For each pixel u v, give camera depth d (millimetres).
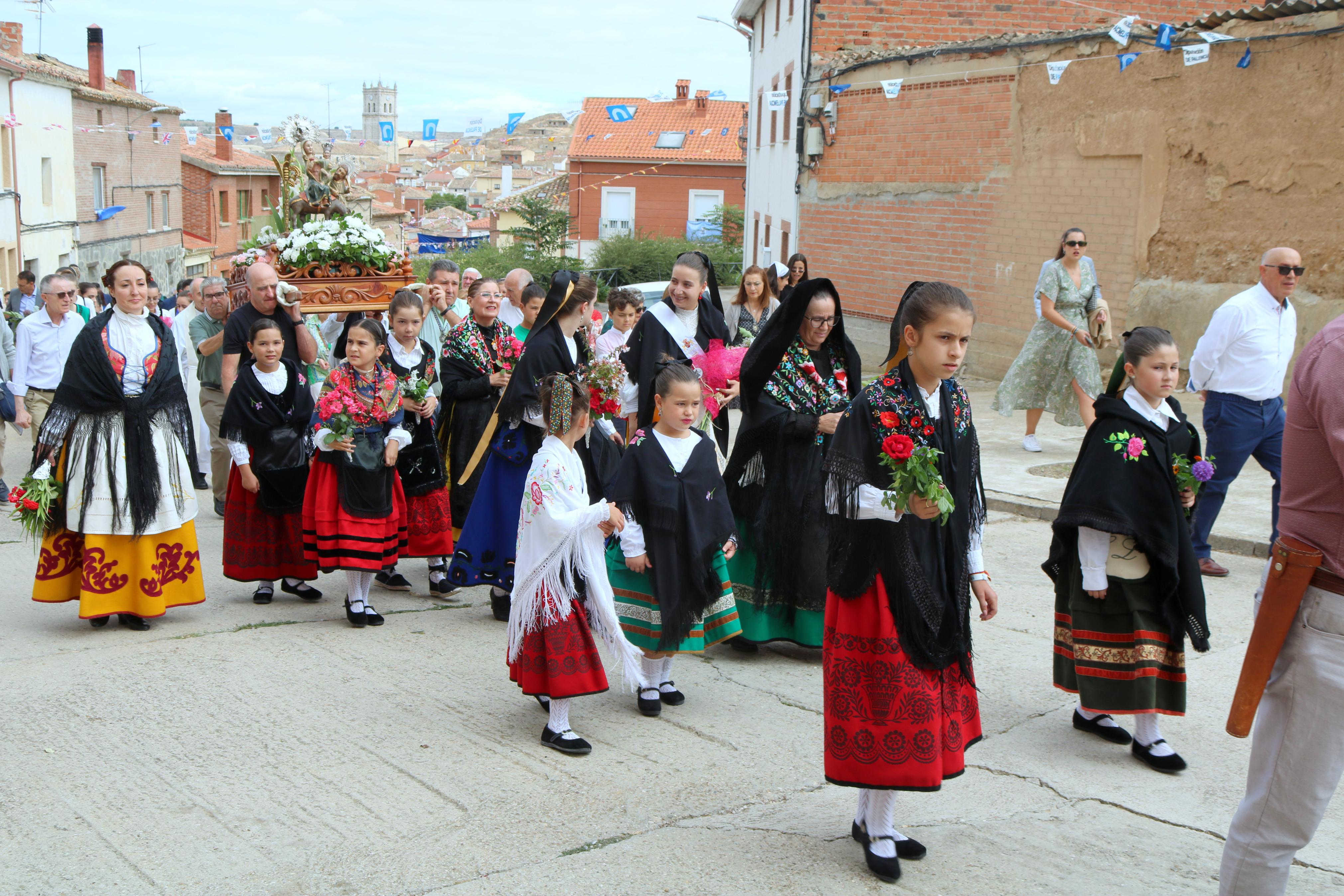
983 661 6027
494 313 7527
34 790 4324
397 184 95438
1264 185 11570
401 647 6273
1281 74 11312
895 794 3869
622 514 4953
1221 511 8477
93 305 13383
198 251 46500
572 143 49156
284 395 6898
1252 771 3346
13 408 10117
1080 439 11766
